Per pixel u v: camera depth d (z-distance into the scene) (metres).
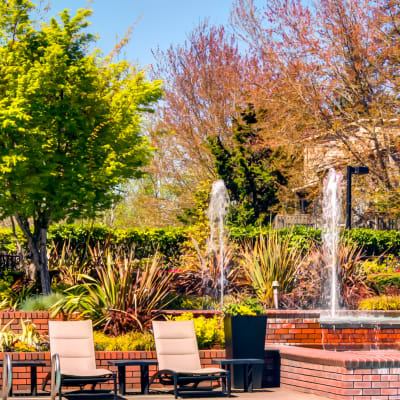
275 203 33.75
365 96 34.19
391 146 34.34
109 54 18.44
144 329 13.80
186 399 11.06
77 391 11.73
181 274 18.31
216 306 16.44
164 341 11.92
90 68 17.00
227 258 18.80
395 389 10.73
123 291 14.04
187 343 12.06
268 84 36.53
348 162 35.34
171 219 47.22
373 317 16.58
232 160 34.00
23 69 16.55
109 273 14.48
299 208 39.19
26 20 16.91
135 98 17.64
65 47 17.12
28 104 15.76
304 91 34.00
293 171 36.41
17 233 22.66
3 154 15.85
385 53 33.09
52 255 19.73
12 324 14.33
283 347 13.24
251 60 44.53
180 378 11.27
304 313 15.12
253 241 24.45
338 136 34.09
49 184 17.00
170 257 24.09
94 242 23.22
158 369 12.12
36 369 11.96
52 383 10.27
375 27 33.19
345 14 33.03
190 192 47.00
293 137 35.12
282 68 34.25
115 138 17.61
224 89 44.84
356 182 36.16
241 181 33.00
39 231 17.75
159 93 18.14
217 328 13.81
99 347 12.82
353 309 17.95
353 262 19.33
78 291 16.53
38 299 15.79
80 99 17.17
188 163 46.72
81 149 17.20
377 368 10.71
